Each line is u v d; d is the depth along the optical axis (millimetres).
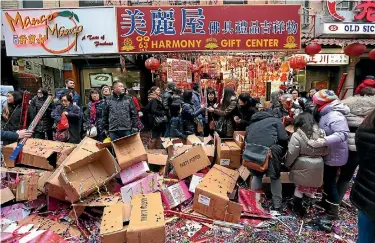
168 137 5137
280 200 3203
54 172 3100
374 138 1329
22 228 2674
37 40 5078
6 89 4762
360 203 1415
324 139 2783
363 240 1492
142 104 9383
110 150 3354
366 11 5957
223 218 2842
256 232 2695
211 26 5137
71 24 5070
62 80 9094
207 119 5340
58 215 2938
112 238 2168
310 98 5285
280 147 3104
